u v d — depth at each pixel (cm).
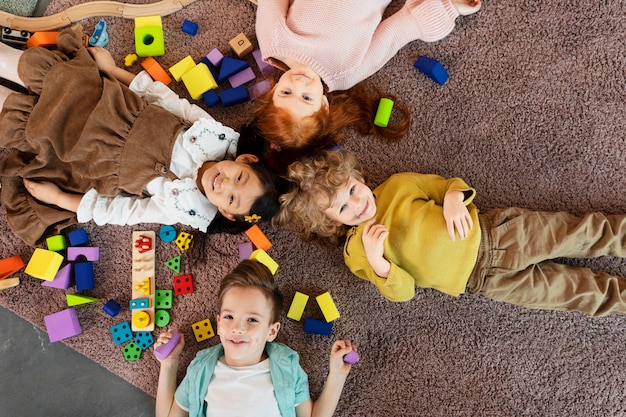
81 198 137
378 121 141
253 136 139
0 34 144
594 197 140
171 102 139
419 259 129
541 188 142
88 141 129
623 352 137
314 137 133
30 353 145
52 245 142
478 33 144
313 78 129
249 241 147
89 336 145
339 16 131
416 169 145
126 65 147
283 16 134
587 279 127
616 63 140
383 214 132
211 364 129
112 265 146
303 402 130
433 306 142
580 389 138
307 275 145
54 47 143
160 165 132
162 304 145
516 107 143
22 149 134
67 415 144
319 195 123
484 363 140
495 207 143
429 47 146
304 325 142
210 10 149
